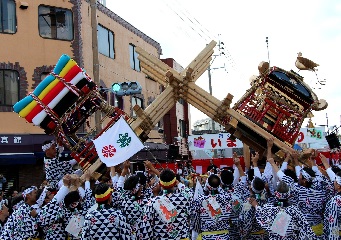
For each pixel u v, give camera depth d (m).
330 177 8.08
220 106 9.66
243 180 8.62
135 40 25.89
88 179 8.66
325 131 16.28
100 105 9.87
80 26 19.91
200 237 8.24
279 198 6.91
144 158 22.05
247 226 7.86
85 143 9.95
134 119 9.58
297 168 8.45
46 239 7.34
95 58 14.89
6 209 8.88
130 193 7.09
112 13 23.30
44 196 7.91
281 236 6.78
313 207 7.95
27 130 18.09
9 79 18.12
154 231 6.66
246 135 10.19
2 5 18.22
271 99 10.07
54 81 9.42
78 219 7.19
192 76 9.89
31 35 18.67
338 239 7.39
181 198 6.71
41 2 19.03
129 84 15.41
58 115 9.65
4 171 17.98
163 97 9.73
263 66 10.11
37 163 18.70
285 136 9.89
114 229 5.80
